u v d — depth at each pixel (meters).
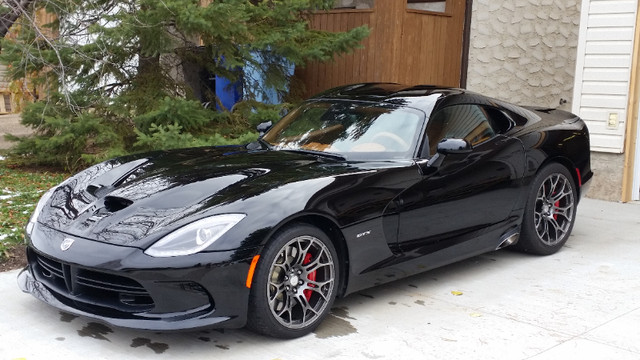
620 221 7.03
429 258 4.62
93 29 7.33
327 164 4.33
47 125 7.91
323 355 3.63
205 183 3.94
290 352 3.66
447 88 5.31
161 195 3.85
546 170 5.48
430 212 4.53
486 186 4.93
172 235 3.48
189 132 8.09
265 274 3.61
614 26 7.63
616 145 7.82
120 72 8.19
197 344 3.72
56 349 3.61
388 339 3.88
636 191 8.09
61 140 7.54
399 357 3.63
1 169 8.48
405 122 4.74
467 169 4.78
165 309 3.47
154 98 8.05
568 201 5.77
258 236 3.55
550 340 3.92
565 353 3.74
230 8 7.38
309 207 3.76
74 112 7.78
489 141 5.07
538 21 9.11
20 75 7.96
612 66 7.71
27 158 8.62
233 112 8.77
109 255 3.46
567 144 5.63
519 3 9.23
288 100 9.41
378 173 4.24
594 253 5.83
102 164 4.69
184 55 8.62
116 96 8.07
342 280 4.12
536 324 4.17
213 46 7.96
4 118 11.88
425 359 3.62
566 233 5.78
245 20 7.71
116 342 3.72
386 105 4.97
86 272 3.62
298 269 3.81
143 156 4.78
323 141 4.80
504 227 5.21
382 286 4.88
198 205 3.67
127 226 3.62
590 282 5.03
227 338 3.82
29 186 7.41
